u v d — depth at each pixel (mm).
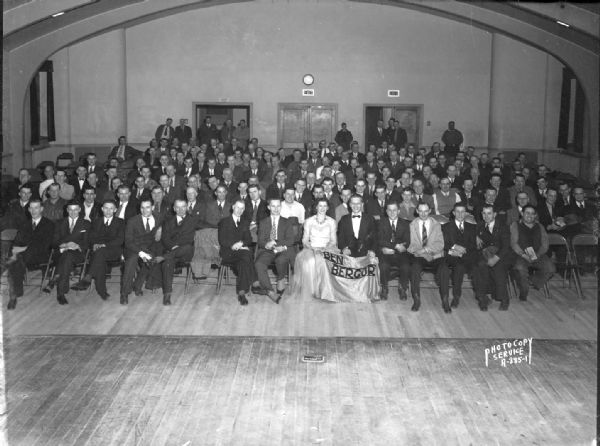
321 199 8758
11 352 6777
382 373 6379
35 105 15578
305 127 17641
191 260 8664
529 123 17078
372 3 17172
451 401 5816
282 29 17312
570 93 16453
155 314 8008
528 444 5113
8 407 5625
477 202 10438
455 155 15859
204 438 5172
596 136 14086
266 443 5109
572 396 5910
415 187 10547
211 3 16922
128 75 17406
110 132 17250
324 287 8523
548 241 8773
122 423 5391
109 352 6820
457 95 17406
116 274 9633
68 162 16219
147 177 11383
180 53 17375
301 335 7391
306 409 5652
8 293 8414
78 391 5941
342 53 17391
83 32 14602
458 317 8000
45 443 5070
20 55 14352
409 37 17281
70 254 8367
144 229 8625
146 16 15773
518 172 12633
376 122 17797
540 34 14016
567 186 10219
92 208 9586
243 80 17469
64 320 7750
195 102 17484
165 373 6332
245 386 6078
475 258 8391
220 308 8250
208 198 10188
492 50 17156
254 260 8727
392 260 8594
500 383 6176
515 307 8359
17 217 8773
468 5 14789
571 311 8203
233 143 15375
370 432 5285
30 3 11984
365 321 7848
